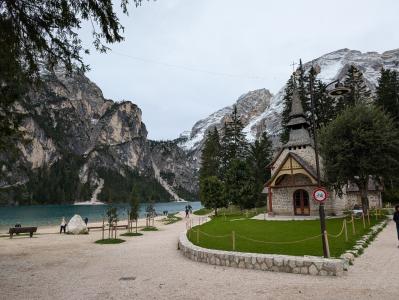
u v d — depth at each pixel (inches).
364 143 1195.9
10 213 3636.8
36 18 352.8
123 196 6628.9
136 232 1163.3
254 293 363.3
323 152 1301.7
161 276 465.7
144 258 626.5
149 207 1685.5
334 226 956.6
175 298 353.4
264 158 2625.5
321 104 2495.1
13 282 438.0
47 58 382.9
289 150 1571.1
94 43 379.2
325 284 388.2
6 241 962.1
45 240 983.0
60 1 341.1
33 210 4397.1
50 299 356.8
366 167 1164.5
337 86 576.4
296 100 1633.9
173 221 1808.6
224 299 344.8
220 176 3029.0
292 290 368.8
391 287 364.8
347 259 485.7
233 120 3149.6
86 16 360.5
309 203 1417.3
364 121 1226.6
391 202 2021.4
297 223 1098.1
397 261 492.7
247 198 1900.8
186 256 636.1
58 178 7126.0
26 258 640.4
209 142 3282.5
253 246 637.3
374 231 804.0
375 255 541.0
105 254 686.5
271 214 1459.2
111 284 422.3
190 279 442.0
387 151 1192.8
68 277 466.9
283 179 1501.0
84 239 1007.6
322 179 1334.9
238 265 511.5
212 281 426.6
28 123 6948.8
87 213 3654.0
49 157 7450.8
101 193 7682.1
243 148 3083.2
